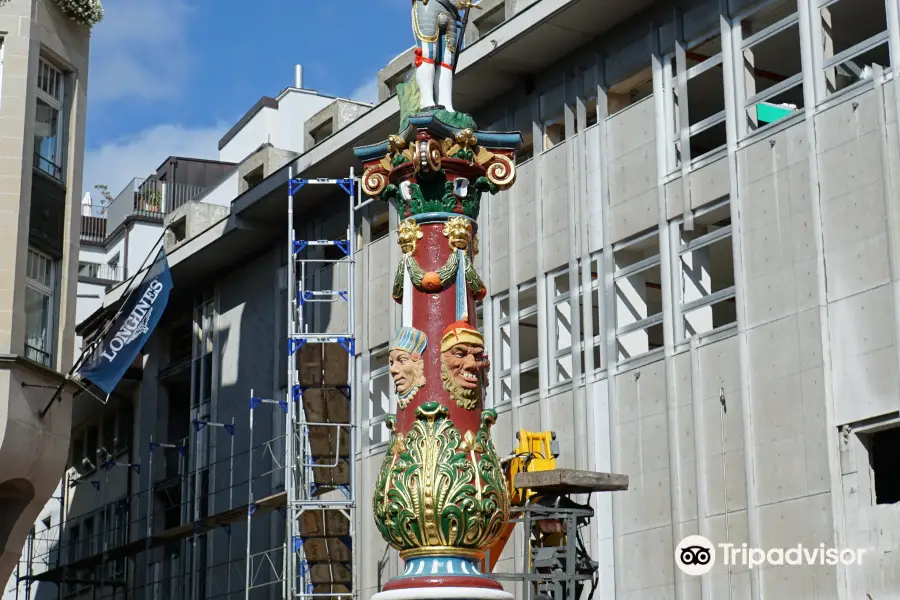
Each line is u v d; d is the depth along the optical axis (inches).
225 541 1781.5
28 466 1235.2
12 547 1258.6
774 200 1059.3
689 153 1155.9
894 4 994.1
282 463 1664.6
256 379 1758.1
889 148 973.8
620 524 1145.4
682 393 1112.8
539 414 1262.3
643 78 1245.7
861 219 986.7
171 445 1905.8
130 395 2132.1
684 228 1141.7
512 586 1229.1
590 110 1284.4
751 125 1107.3
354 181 1540.4
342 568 1499.8
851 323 981.8
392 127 1507.1
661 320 1157.7
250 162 1881.2
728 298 1095.6
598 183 1248.8
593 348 1226.0
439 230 609.9
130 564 2036.2
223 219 1763.0
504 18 1427.2
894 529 936.3
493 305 1350.9
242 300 1827.0
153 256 2407.7
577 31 1269.7
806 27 1058.7
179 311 2022.6
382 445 1510.8
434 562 561.9
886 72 987.3
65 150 1366.9
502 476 582.2
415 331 594.2
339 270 1633.9
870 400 959.0
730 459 1058.7
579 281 1246.3
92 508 2210.9
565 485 938.7
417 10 645.3
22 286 1250.6
